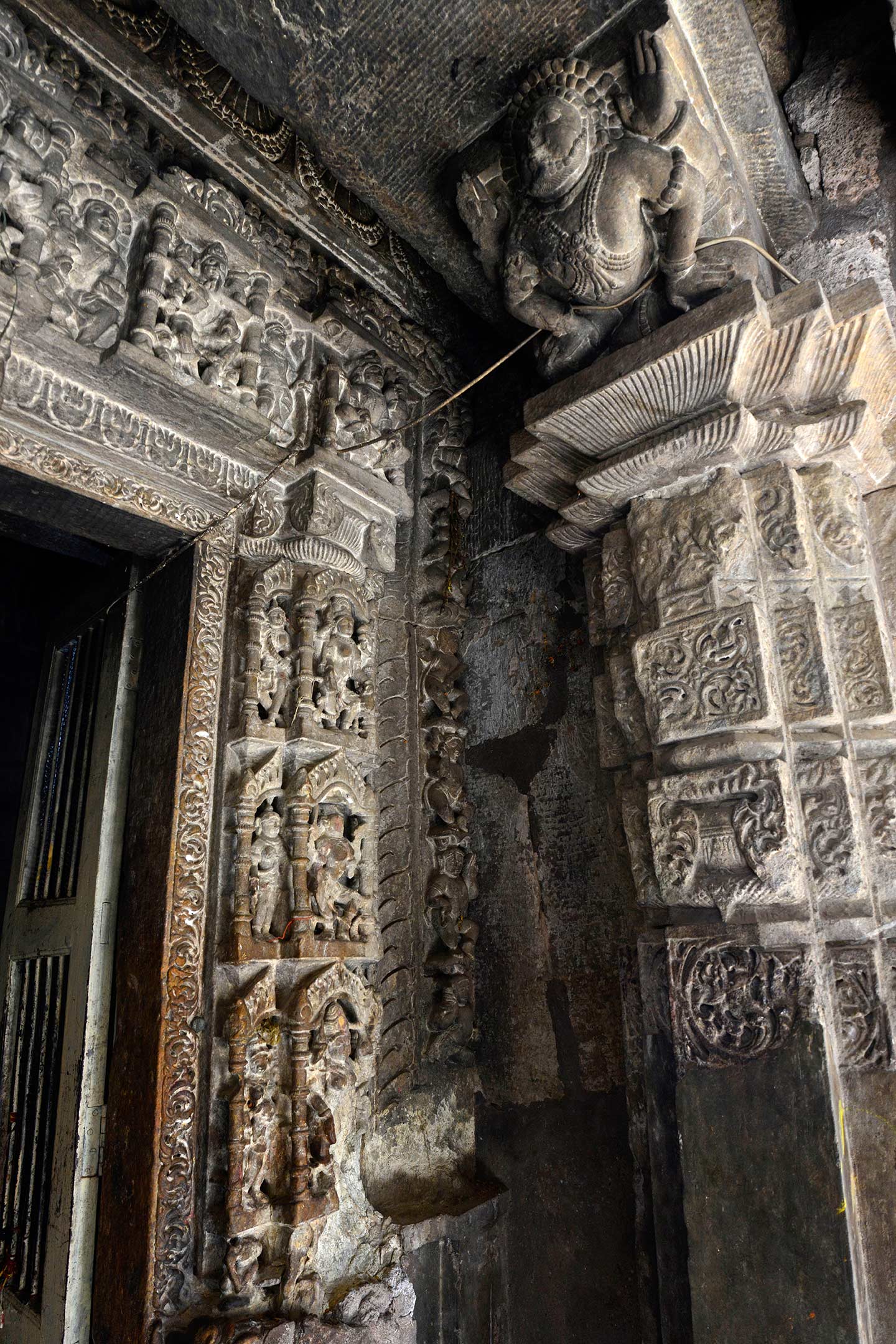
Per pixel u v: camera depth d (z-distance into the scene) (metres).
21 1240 2.41
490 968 2.86
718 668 2.15
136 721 2.57
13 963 2.86
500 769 3.01
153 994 2.15
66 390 2.14
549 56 2.06
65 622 3.17
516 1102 2.71
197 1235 2.03
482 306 2.95
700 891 2.09
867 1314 1.75
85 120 2.16
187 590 2.48
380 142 2.37
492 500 3.30
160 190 2.25
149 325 2.16
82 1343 2.07
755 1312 1.83
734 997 2.02
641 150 1.98
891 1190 1.80
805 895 1.97
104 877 2.43
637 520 2.41
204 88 2.43
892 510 2.34
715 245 2.07
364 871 2.62
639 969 2.27
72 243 2.09
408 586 3.12
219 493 2.51
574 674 2.88
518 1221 2.61
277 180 2.61
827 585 2.19
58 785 2.94
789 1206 1.84
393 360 2.99
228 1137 2.08
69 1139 2.24
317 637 2.63
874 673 2.08
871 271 2.48
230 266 2.50
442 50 2.11
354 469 2.72
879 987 1.91
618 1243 2.36
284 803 2.46
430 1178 2.63
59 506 2.29
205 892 2.28
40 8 2.06
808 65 2.73
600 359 2.20
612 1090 2.47
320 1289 2.12
